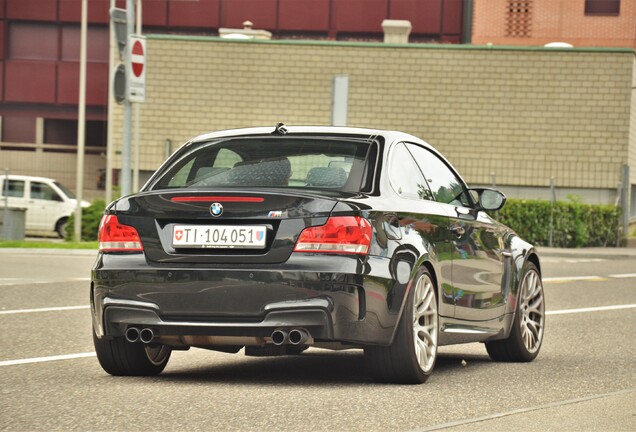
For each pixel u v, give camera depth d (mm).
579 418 12258
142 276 14102
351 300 13656
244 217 13852
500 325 17672
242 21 81125
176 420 11891
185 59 68250
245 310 13688
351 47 68000
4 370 16047
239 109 68375
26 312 24391
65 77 81438
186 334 13992
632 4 80562
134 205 14422
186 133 68312
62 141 82750
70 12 81812
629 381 15609
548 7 80812
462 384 15086
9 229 53094
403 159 15680
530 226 58500
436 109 67688
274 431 11352
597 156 66688
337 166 14758
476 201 17953
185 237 14047
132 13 40125
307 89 68250
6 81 81625
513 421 12031
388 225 14320
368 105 68125
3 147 82625
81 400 13195
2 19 82000
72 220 54344
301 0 80875
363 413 12453
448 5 80000
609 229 60000
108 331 14430
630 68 66062
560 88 66750
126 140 40938
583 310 27078
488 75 67188
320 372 16266
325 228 13734
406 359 14453
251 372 16219
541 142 67000
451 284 15906
